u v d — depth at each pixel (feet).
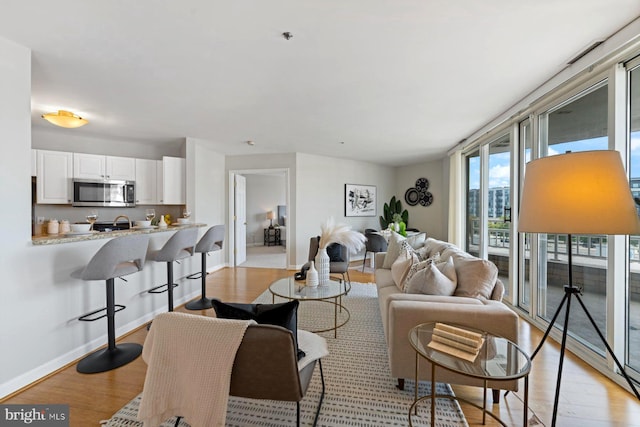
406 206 23.09
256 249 26.84
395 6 4.96
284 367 3.97
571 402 5.78
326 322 9.78
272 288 9.46
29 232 6.22
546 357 7.47
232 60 6.81
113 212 15.02
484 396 5.21
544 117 9.00
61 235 7.30
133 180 14.02
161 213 15.90
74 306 7.20
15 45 5.98
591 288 7.48
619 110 6.29
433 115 10.91
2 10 4.94
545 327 8.87
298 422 4.30
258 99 9.27
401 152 18.20
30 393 5.96
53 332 6.70
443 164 19.51
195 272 12.67
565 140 8.16
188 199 14.53
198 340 3.95
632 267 6.33
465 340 4.48
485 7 5.00
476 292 6.52
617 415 5.44
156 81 7.90
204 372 3.91
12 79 5.92
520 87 8.36
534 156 9.16
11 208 5.89
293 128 12.73
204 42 6.06
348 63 6.97
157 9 4.99
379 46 6.23
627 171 6.29
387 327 6.77
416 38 5.94
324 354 5.25
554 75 7.62
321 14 5.17
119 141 14.97
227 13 5.12
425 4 4.91
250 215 29.58
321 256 10.01
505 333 5.28
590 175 4.13
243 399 5.80
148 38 5.89
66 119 9.68
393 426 5.10
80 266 7.37
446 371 5.63
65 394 5.95
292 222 18.33
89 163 13.01
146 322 9.68
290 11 5.08
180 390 4.11
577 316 7.89
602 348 7.07
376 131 13.17
